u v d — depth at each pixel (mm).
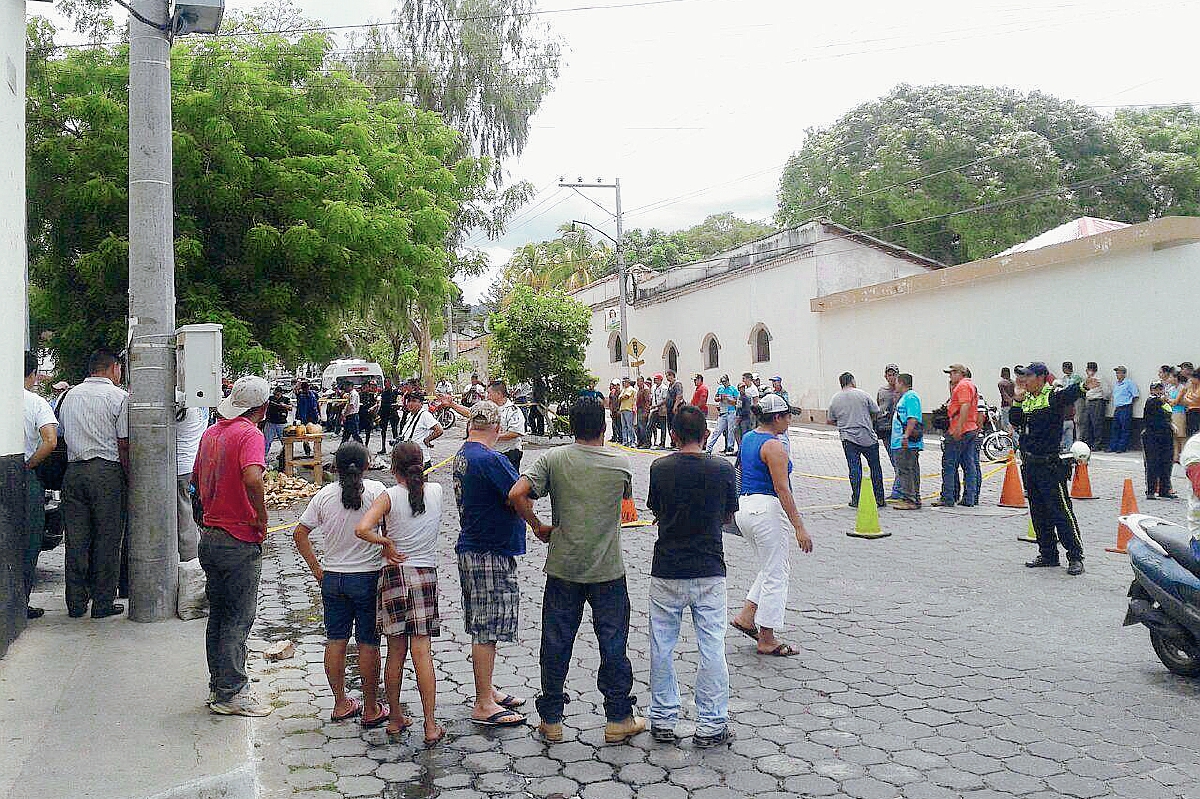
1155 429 12344
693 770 4523
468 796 4270
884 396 13055
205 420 8195
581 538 4848
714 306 33656
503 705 5352
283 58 16109
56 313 14664
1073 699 5375
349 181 14664
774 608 6242
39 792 3984
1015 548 9656
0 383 5945
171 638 6379
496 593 5102
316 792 4320
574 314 24703
